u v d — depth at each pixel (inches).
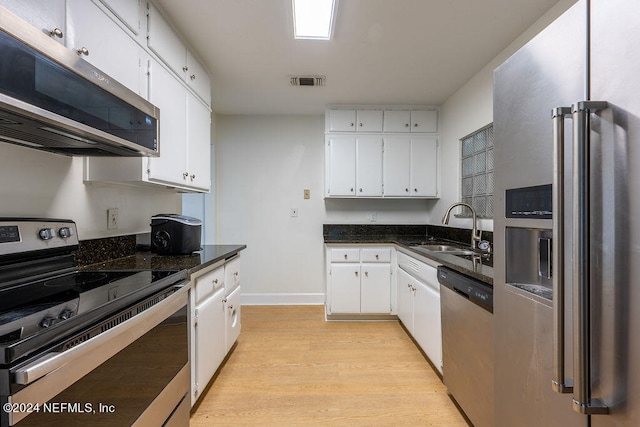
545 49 32.9
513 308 39.6
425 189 129.6
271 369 83.0
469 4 66.2
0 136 42.6
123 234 71.7
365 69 96.8
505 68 40.0
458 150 113.8
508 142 39.6
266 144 142.7
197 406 67.4
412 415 64.8
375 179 129.2
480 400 53.5
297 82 105.9
